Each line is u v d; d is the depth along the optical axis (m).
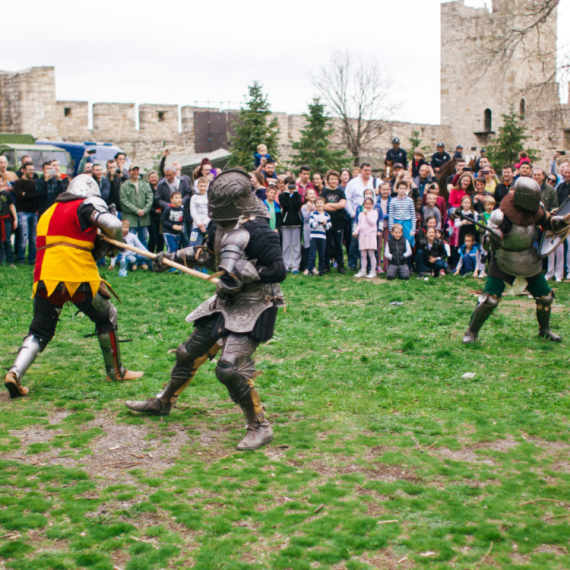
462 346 7.40
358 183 13.91
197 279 12.30
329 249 13.64
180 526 3.59
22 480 4.07
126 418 5.18
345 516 3.68
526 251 7.31
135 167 13.05
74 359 6.82
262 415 4.72
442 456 4.50
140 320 8.66
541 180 12.37
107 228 5.34
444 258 13.47
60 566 3.21
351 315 9.13
